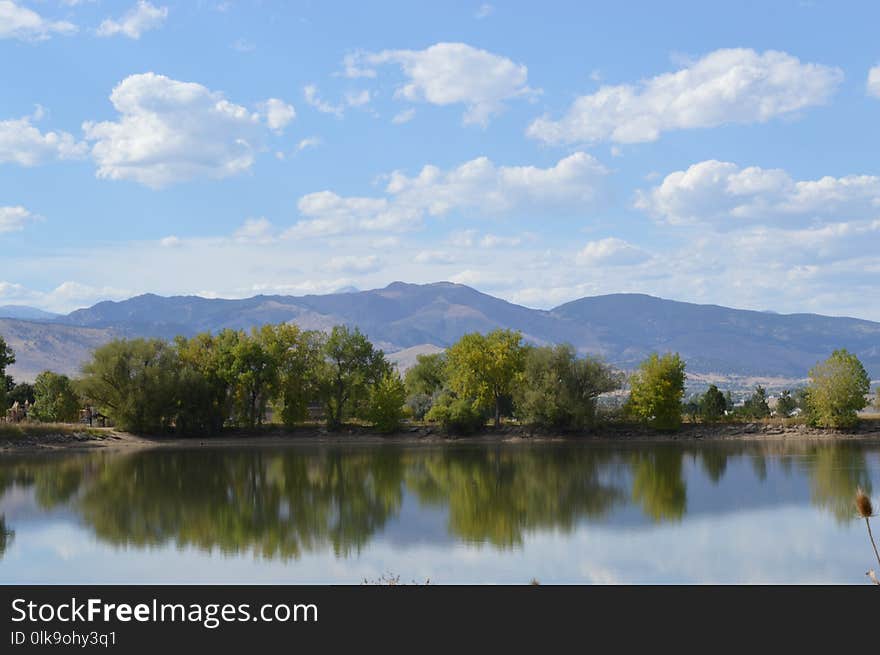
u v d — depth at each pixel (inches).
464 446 4527.6
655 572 1503.4
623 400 5049.2
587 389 4864.7
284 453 4133.9
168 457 3914.9
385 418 4931.1
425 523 2079.2
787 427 4820.4
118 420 4751.5
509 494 2593.5
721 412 5128.0
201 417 4859.7
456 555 1683.1
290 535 1935.3
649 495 2511.1
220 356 4968.0
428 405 5718.5
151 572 1558.8
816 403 4744.1
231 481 2999.5
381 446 4571.9
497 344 4975.4
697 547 1724.9
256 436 4970.5
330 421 5108.3
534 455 3927.2
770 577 1446.9
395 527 2027.6
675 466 3339.1
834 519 2030.0
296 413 5024.6
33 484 2898.6
